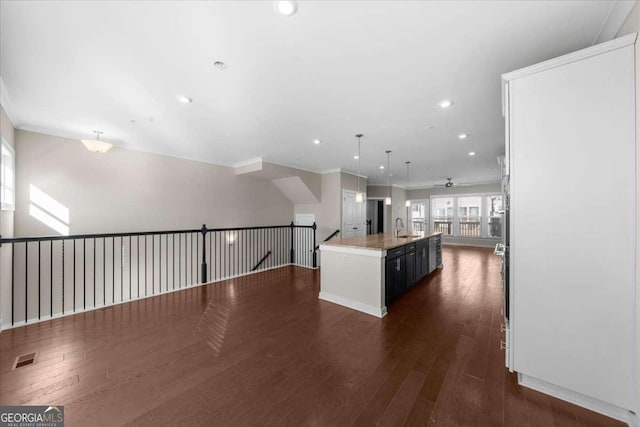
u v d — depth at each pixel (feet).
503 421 5.00
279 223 23.15
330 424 4.94
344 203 21.91
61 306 12.28
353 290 11.27
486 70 6.81
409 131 11.76
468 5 4.61
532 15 4.86
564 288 5.39
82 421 5.00
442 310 10.88
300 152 15.74
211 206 18.30
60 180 12.17
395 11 4.73
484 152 15.80
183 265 16.92
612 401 4.95
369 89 7.82
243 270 20.22
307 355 7.39
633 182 4.71
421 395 5.74
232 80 7.24
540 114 5.54
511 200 5.90
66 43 5.61
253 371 6.62
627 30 4.78
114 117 9.99
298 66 6.57
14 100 8.52
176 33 5.31
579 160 5.16
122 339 8.33
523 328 5.89
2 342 8.06
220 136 12.48
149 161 15.25
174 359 7.17
